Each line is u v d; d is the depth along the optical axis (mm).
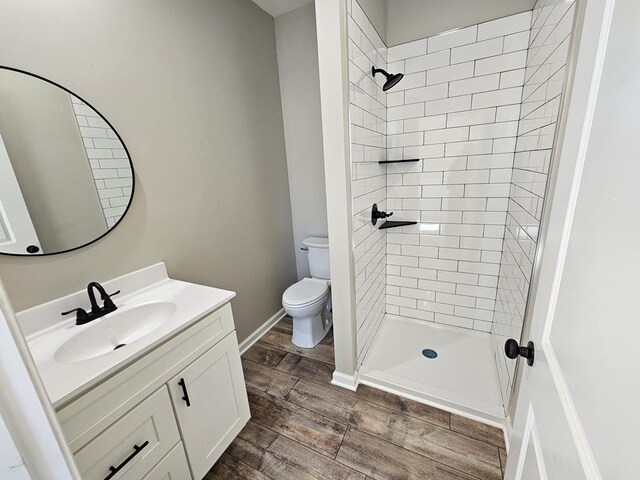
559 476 449
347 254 1504
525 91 1559
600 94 432
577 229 479
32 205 1016
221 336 1248
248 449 1391
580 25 831
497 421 1451
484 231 1943
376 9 1668
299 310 2025
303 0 2025
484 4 1621
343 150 1341
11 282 981
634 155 320
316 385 1786
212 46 1701
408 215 2145
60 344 979
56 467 314
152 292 1355
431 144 1941
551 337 565
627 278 318
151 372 948
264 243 2314
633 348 296
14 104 957
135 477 913
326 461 1320
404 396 1665
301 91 2277
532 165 1285
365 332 1908
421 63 1841
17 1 934
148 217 1411
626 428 297
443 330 2234
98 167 1196
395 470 1266
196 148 1647
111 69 1211
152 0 1356
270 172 2312
